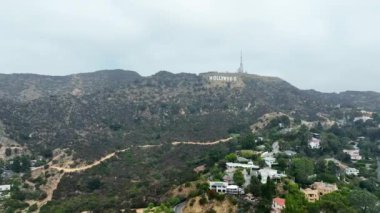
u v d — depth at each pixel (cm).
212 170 17788
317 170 18950
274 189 14712
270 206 13762
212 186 15275
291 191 14738
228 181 16250
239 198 14312
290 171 17712
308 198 15138
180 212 14375
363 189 17225
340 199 14512
